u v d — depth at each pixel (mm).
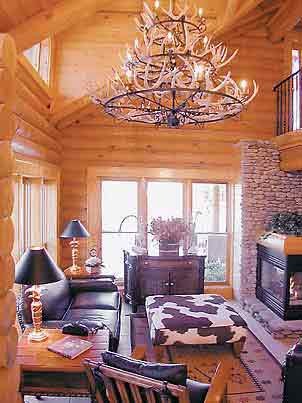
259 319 5727
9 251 2088
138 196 6852
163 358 4418
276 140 6383
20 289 4133
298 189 6539
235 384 3826
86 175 6672
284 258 5520
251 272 6531
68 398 3502
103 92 4660
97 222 6707
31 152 4316
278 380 3924
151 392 2230
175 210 6938
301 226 5734
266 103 6809
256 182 6457
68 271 5598
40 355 2967
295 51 6824
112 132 6680
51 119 5312
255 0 5066
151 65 3650
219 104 3760
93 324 3623
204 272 6508
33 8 2746
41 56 4844
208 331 4199
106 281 5234
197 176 6812
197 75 3160
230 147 6852
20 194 4051
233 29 6480
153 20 3576
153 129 6734
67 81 5160
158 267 6059
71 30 5141
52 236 6020
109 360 2471
